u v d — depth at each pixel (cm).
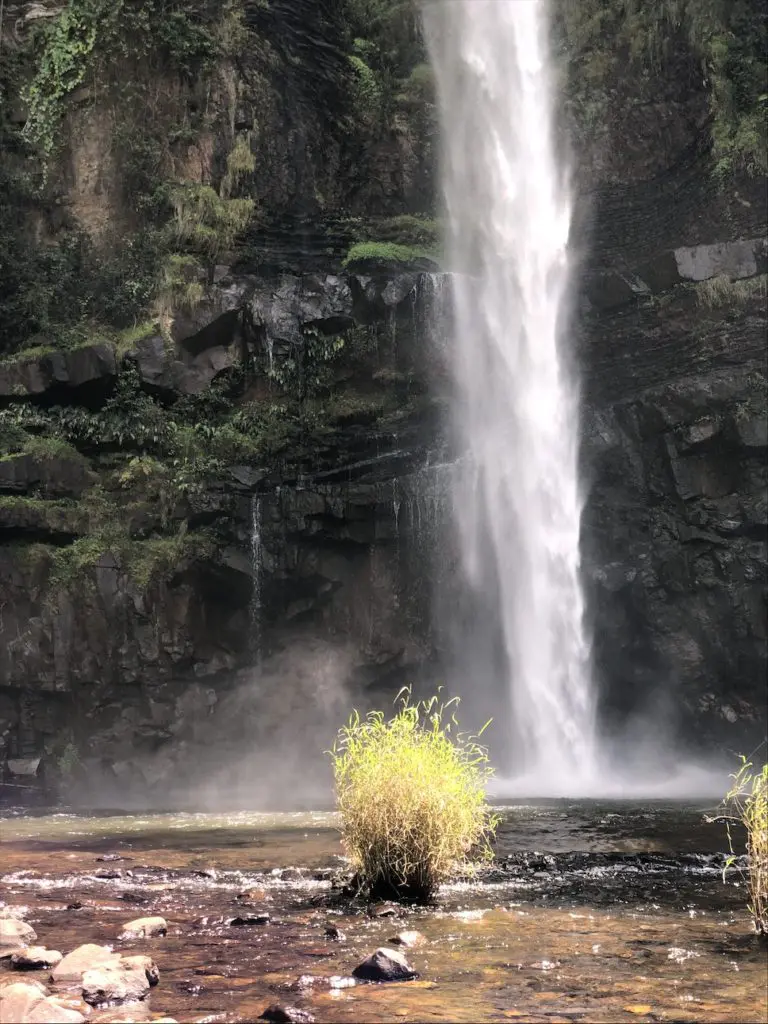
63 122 2270
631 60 2472
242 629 1984
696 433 1973
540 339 2319
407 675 2077
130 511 1922
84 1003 355
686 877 665
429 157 2642
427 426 2205
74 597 1836
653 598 2011
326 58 2564
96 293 2133
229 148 2320
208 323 2125
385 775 580
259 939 475
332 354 2211
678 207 2294
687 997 370
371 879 581
